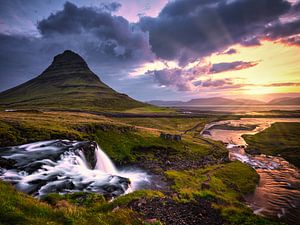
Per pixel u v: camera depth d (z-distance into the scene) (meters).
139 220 20.70
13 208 13.37
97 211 20.58
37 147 54.56
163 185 47.97
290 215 39.72
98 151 63.72
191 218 26.64
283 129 153.75
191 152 80.69
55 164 45.56
